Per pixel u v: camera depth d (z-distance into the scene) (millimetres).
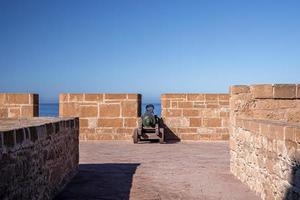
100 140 14227
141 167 8898
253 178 6637
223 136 14297
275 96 7895
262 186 6109
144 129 13719
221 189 6809
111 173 8148
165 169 8648
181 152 11375
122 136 14266
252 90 7992
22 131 4387
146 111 13859
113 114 14250
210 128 14312
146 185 7090
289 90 7871
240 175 7523
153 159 10070
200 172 8320
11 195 3969
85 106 14234
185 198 6215
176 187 6938
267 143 5848
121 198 6180
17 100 12570
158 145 13016
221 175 8016
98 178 7633
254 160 6566
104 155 10781
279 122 6176
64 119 6980
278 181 5324
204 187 6961
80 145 13016
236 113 8062
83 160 9906
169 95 14344
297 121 7844
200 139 14305
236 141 7887
